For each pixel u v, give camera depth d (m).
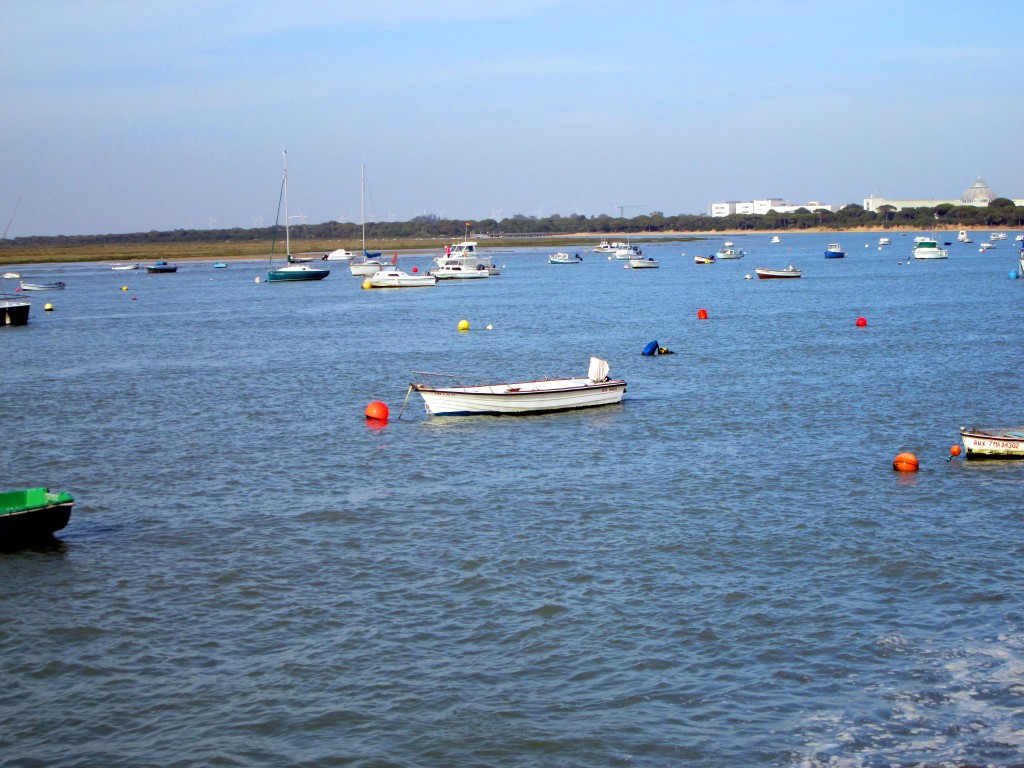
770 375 68.38
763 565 33.12
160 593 31.84
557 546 35.22
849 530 36.12
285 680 26.36
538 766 22.67
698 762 22.62
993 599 30.12
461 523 37.91
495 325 106.56
